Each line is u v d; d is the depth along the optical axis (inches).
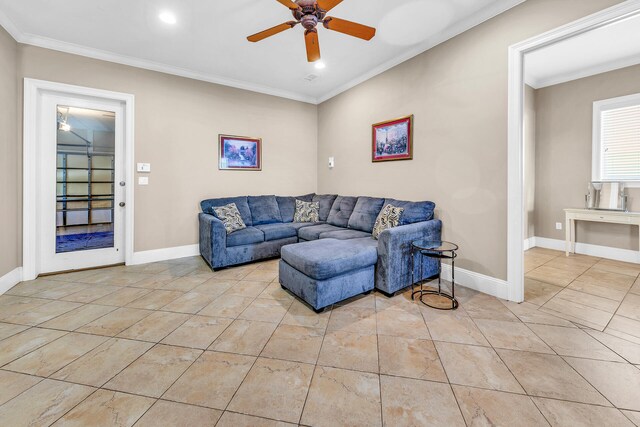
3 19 99.8
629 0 68.7
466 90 105.1
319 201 177.6
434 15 100.4
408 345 69.4
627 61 138.9
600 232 151.7
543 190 172.1
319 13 74.1
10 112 106.4
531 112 168.7
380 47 123.3
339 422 47.2
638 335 73.1
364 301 95.8
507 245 95.0
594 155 151.6
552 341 70.6
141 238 139.4
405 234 101.3
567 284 110.6
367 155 154.8
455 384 55.7
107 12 98.2
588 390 53.7
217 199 154.3
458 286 108.9
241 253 134.2
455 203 110.7
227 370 60.2
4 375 58.1
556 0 81.0
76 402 51.2
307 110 194.1
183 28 108.4
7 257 105.3
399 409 49.7
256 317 84.1
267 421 47.4
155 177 141.8
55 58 117.3
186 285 110.3
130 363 62.4
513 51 90.7
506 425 46.1
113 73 129.5
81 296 98.9
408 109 129.3
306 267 87.7
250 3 93.5
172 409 49.8
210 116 157.2
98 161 131.7
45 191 121.0
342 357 64.7
